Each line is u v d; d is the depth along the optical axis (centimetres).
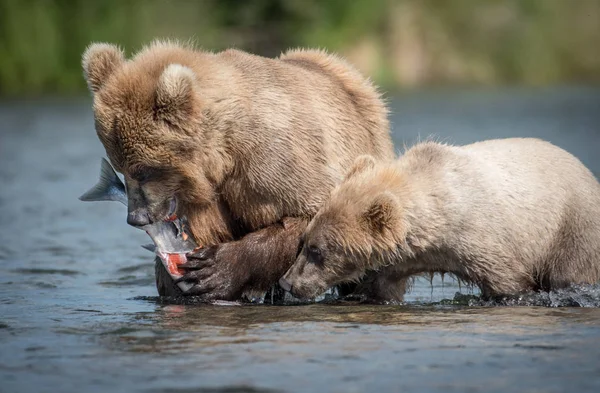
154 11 4356
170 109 1105
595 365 845
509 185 1229
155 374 818
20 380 804
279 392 767
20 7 4281
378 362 852
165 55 1178
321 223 1184
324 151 1215
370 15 4875
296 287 1193
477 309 1138
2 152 2802
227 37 4672
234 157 1163
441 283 1398
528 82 5250
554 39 5353
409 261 1222
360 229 1169
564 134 3012
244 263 1187
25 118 3612
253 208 1192
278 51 4803
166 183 1148
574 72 5422
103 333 977
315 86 1266
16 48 4309
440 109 3806
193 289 1184
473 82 5131
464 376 811
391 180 1200
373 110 1364
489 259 1198
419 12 5056
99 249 1597
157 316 1080
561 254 1242
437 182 1202
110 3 4275
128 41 4238
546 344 921
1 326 1016
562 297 1213
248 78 1182
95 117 1142
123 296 1238
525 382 795
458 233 1195
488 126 3194
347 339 941
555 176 1256
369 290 1242
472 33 5200
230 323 1032
